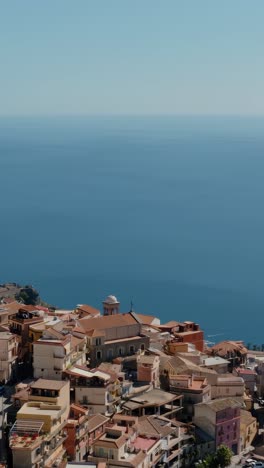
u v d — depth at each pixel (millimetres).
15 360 176875
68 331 177250
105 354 183750
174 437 154875
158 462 147375
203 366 192000
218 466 153500
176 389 169500
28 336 182500
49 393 146125
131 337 190750
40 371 164125
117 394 163250
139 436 148750
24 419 139625
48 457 136250
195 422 164875
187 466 157000
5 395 161750
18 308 198875
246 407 185875
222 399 169875
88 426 148875
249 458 164375
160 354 189625
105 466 134500
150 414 161375
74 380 159250
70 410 150500
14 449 131125
